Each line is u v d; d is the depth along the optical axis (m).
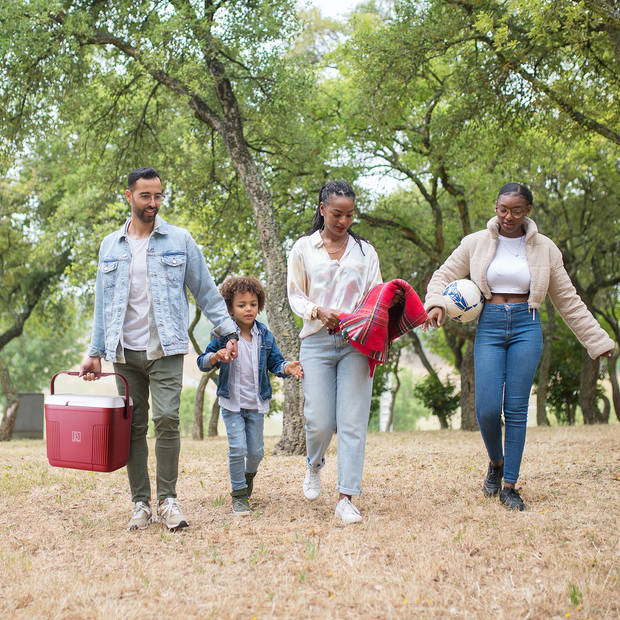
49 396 4.27
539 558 3.47
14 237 21.83
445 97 14.30
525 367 4.69
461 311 4.81
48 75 11.74
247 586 3.14
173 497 4.31
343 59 16.62
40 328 26.59
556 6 8.51
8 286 22.83
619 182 18.97
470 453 8.02
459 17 11.59
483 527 4.08
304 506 4.81
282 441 9.42
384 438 12.78
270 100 12.88
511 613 2.79
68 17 10.97
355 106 16.09
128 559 3.62
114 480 6.12
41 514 4.76
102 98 14.05
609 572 3.21
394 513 4.52
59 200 21.98
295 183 15.95
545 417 19.64
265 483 5.85
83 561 3.61
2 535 4.16
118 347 4.34
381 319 4.09
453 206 20.84
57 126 13.95
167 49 10.80
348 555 3.56
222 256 18.52
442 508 4.67
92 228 19.69
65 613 2.83
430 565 3.34
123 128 15.02
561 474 5.86
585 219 20.44
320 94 17.14
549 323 19.78
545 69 11.62
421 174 18.27
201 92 11.68
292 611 2.83
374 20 17.53
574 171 19.06
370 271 4.51
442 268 5.10
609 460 6.51
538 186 19.03
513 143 12.66
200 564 3.49
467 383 18.80
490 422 4.81
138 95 14.52
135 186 4.36
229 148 10.99
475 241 4.96
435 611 2.82
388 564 3.44
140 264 4.38
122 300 4.33
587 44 10.15
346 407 4.38
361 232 18.08
